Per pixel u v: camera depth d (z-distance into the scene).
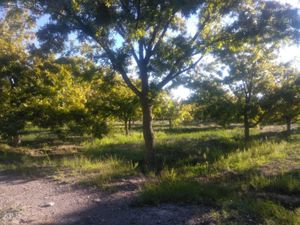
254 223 5.34
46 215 6.24
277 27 10.63
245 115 16.00
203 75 15.58
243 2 10.81
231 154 12.21
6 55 15.62
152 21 9.70
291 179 7.76
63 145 17.33
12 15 11.20
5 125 15.29
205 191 7.09
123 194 7.63
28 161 11.81
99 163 10.88
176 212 6.12
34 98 15.70
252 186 7.69
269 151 12.63
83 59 12.91
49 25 10.80
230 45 11.16
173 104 13.81
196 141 16.95
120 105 17.69
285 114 18.53
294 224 5.13
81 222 5.84
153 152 11.59
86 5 9.74
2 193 7.97
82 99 16.64
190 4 9.16
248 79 15.73
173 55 10.82
